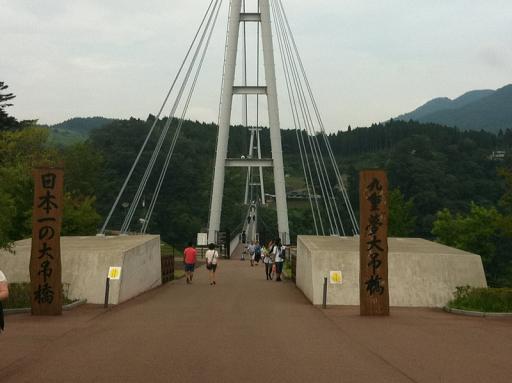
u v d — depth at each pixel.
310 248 23.16
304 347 12.23
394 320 16.56
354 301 21.00
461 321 16.44
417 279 21.80
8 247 21.22
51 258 17.14
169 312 18.17
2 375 9.57
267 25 57.06
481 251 58.28
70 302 19.34
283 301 22.16
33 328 14.55
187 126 139.88
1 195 22.47
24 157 44.94
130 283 22.69
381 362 10.77
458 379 9.48
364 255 17.61
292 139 174.38
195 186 107.44
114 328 14.66
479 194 109.06
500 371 10.08
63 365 10.33
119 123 108.06
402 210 66.12
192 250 31.45
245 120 81.56
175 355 11.27
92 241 26.77
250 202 104.50
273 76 57.41
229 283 31.06
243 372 9.90
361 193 17.67
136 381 9.23
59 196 17.27
